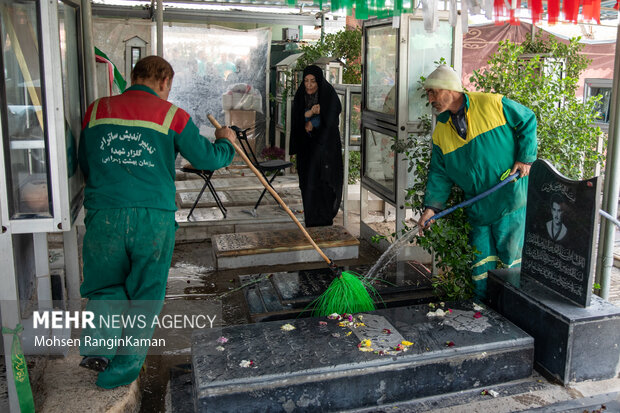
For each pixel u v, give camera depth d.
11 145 2.75
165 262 2.99
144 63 3.06
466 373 3.17
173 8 9.76
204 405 2.76
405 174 5.16
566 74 6.31
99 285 2.95
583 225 3.22
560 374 3.25
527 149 3.65
